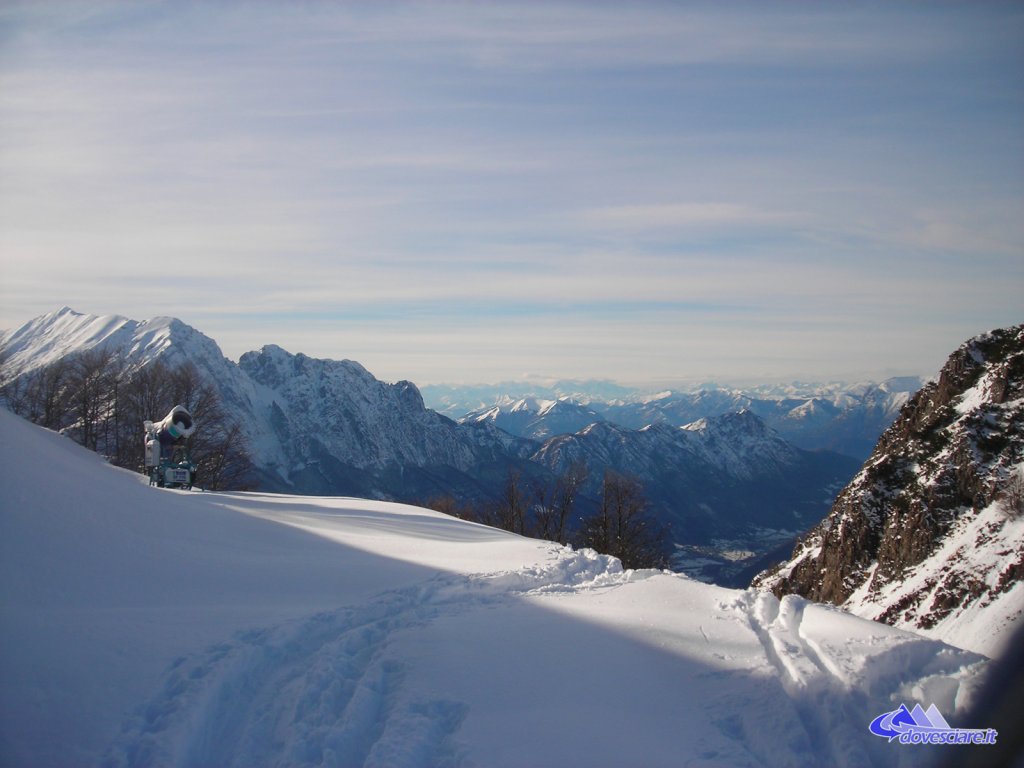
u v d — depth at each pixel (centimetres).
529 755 711
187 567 1223
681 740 743
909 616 3962
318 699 812
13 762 650
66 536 1212
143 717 731
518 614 1081
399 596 1148
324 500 2609
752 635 995
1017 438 4397
